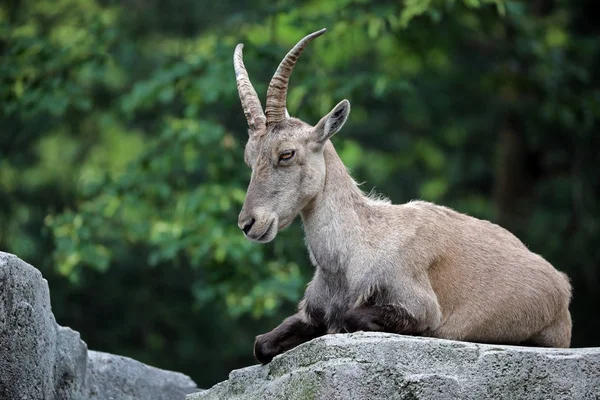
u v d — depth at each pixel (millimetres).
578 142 34750
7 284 12391
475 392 12117
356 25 26656
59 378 13977
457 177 37906
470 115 36656
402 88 26453
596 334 33312
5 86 26516
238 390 13352
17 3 32125
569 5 35031
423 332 13617
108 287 32719
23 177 34406
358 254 13688
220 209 24641
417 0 25562
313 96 27422
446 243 14016
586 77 30531
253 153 14016
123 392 15523
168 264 33281
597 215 33906
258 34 28594
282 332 13977
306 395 11992
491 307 13922
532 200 36188
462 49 35281
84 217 25406
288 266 25469
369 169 37250
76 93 26562
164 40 35156
